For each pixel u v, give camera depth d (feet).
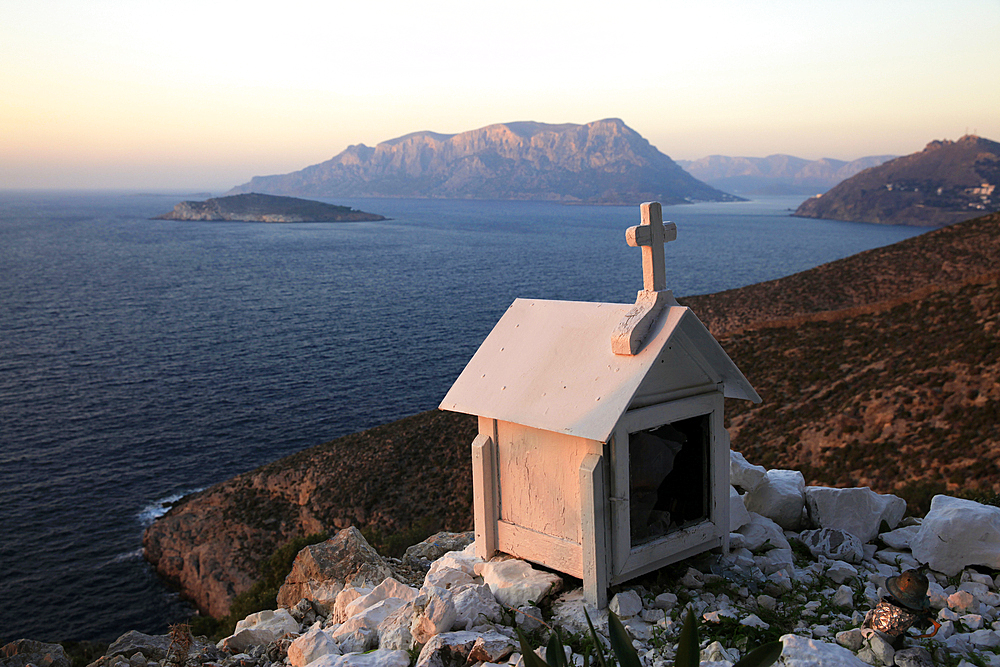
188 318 435.12
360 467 141.90
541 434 16.57
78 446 205.26
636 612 15.10
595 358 16.33
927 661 12.48
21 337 374.84
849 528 20.49
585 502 15.10
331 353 332.39
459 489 122.83
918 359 114.73
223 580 119.85
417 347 345.72
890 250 253.44
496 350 18.81
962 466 77.00
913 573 13.00
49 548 140.67
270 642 17.57
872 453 90.74
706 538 17.34
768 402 125.39
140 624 113.60
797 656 11.57
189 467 188.75
